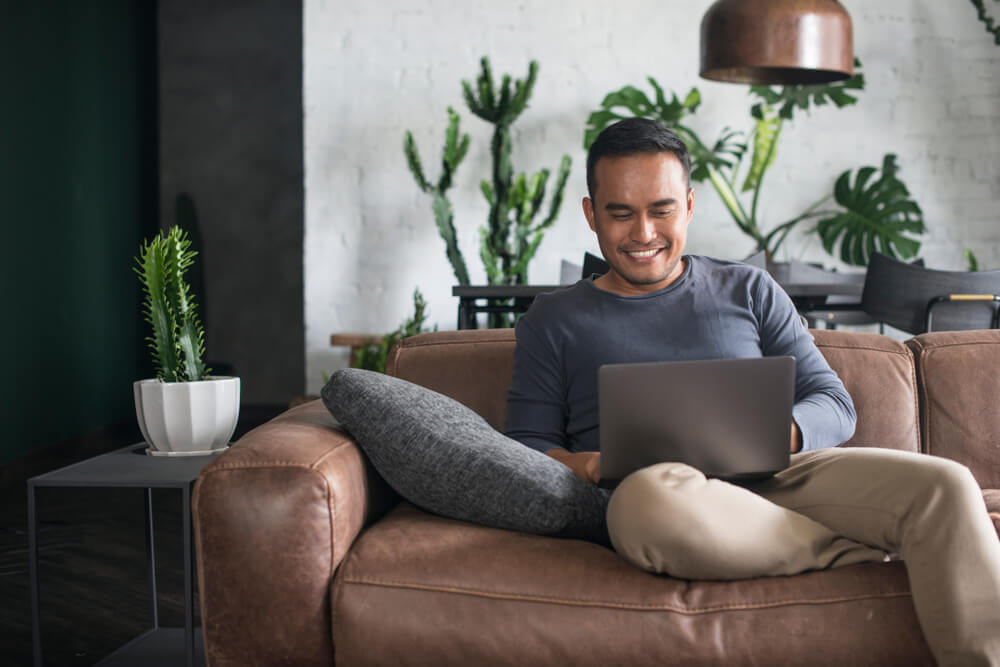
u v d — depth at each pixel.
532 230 4.43
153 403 1.71
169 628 2.09
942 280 2.73
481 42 4.71
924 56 4.73
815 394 1.56
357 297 4.78
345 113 4.74
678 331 1.61
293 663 1.29
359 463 1.45
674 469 1.27
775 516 1.26
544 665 1.23
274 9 6.11
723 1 3.07
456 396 1.83
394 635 1.25
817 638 1.20
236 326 6.20
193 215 6.04
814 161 4.76
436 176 4.74
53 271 4.45
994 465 1.74
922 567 1.17
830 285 2.81
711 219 4.76
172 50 6.13
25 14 4.15
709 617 1.21
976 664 1.12
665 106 4.42
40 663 1.54
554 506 1.36
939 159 4.75
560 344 1.65
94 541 2.94
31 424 4.21
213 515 1.29
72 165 4.70
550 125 4.73
